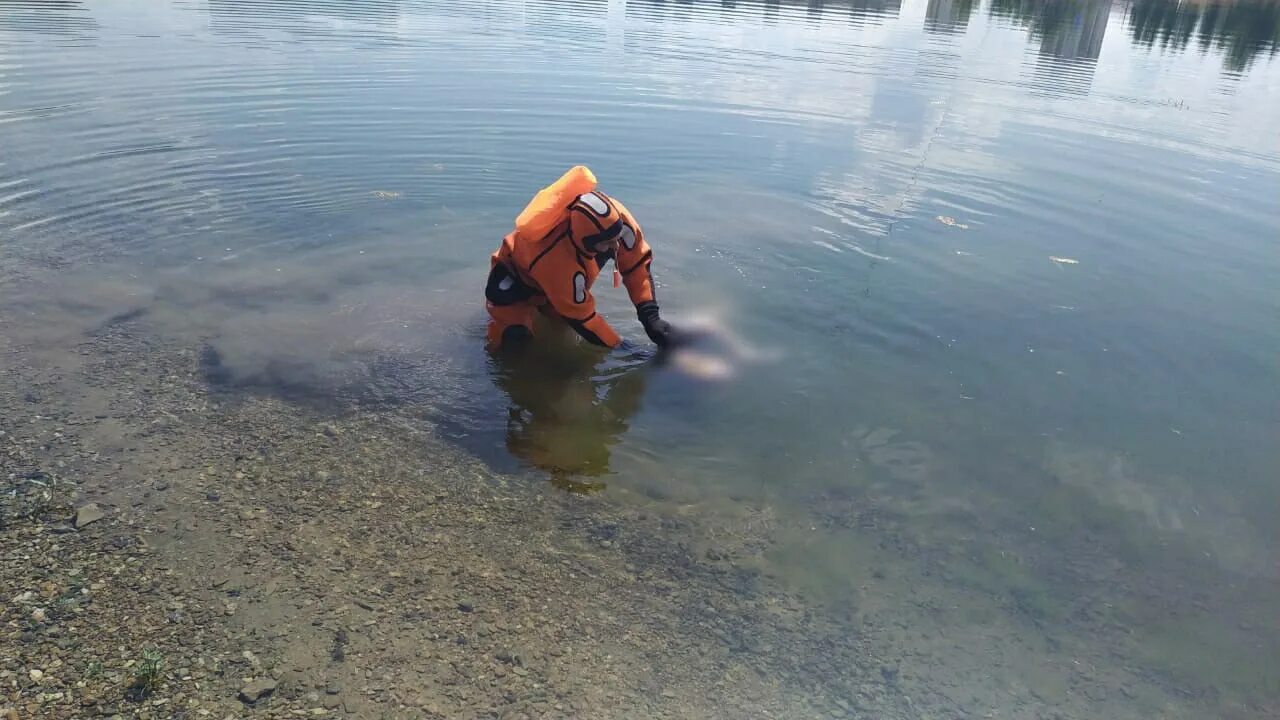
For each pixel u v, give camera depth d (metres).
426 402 4.15
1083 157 8.82
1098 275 5.86
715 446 3.88
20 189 6.42
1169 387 4.43
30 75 9.62
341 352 4.56
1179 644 2.79
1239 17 23.14
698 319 5.08
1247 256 6.27
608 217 4.51
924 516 3.40
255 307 5.00
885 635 2.77
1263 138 9.87
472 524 3.24
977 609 2.91
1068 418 4.12
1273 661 2.74
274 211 6.48
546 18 17.78
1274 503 3.53
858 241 6.39
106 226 5.96
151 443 3.61
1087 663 2.69
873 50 15.80
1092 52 16.69
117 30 12.77
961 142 9.31
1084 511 3.45
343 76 10.83
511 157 8.05
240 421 3.84
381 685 2.46
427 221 6.46
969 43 17.33
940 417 4.12
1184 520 3.41
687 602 2.88
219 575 2.86
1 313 4.64
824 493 3.54
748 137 9.12
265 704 2.37
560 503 3.41
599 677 2.54
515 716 2.38
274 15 15.59
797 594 2.95
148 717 2.31
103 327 4.60
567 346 4.84
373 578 2.90
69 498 3.21
